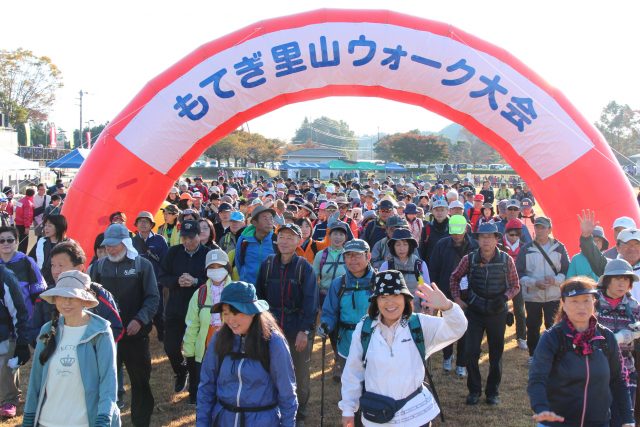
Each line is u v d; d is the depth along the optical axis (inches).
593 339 149.9
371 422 147.2
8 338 227.1
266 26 367.6
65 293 146.6
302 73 361.7
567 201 361.1
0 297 221.8
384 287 148.4
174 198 613.0
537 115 358.0
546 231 297.4
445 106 370.9
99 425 142.6
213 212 525.7
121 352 219.3
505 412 249.3
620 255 224.2
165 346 267.3
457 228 281.0
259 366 143.1
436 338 150.7
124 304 218.8
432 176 2458.2
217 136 378.6
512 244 346.6
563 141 358.0
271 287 226.4
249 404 142.7
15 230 239.9
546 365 149.8
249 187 1035.3
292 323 225.0
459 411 250.4
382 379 148.3
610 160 364.8
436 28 365.1
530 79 364.2
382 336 151.6
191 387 255.0
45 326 152.4
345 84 370.3
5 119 1846.7
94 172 364.8
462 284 256.2
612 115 3737.7
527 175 374.0
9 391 248.5
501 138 369.7
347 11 368.5
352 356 154.0
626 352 186.1
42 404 148.7
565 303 150.6
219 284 237.3
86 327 151.3
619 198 357.4
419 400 148.4
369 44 357.4
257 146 2992.1
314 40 358.3
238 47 362.6
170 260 264.4
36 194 682.2
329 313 216.5
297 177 2391.7
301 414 228.5
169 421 243.3
